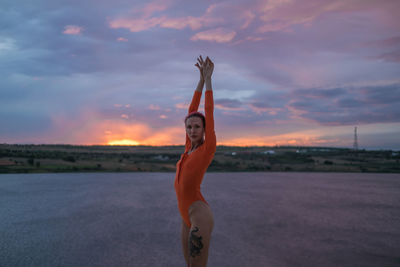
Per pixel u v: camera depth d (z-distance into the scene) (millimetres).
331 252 4094
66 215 6820
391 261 3717
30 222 6051
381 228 5758
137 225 5766
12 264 3533
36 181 16219
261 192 11961
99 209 7641
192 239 1807
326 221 6355
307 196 10859
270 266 3502
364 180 20359
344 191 13000
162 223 5965
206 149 1949
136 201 9109
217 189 12992
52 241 4590
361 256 3932
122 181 16531
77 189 12430
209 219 1867
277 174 26266
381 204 9227
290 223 6109
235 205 8516
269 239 4801
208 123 2014
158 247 4281
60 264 3541
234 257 3844
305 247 4336
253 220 6371
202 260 1796
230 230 5441
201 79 2422
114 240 4664
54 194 10727
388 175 27109
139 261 3664
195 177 1914
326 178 21891
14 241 4605
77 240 4664
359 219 6672
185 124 2129
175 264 3561
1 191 11594
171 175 21938
